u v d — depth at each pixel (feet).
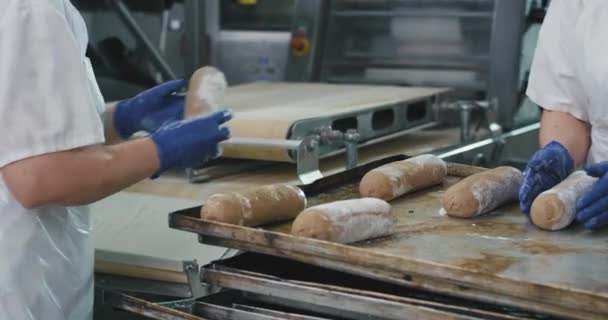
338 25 9.75
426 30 9.22
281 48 10.66
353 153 6.25
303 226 4.04
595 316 3.24
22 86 4.03
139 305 4.37
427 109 7.71
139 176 4.27
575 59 5.70
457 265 3.83
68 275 4.78
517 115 8.72
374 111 6.89
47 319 4.65
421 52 9.29
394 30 9.41
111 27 9.39
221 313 4.19
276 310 4.25
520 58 8.51
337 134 6.24
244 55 10.88
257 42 10.78
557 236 4.36
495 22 8.57
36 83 4.05
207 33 10.89
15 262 4.49
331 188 5.34
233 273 4.12
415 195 5.31
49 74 4.05
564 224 4.45
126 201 6.15
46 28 4.08
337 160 7.10
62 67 4.09
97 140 4.13
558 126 5.94
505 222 4.66
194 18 10.33
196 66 10.47
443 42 9.16
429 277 3.60
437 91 7.89
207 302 4.32
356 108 6.75
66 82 4.09
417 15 9.16
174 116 5.08
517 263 3.86
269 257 4.46
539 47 5.99
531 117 9.02
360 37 9.65
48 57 4.06
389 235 4.38
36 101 4.04
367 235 4.21
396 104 7.16
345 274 4.37
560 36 5.81
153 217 5.84
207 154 4.47
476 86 8.88
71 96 4.09
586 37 5.57
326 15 9.77
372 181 5.07
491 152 7.63
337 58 9.76
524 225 4.59
